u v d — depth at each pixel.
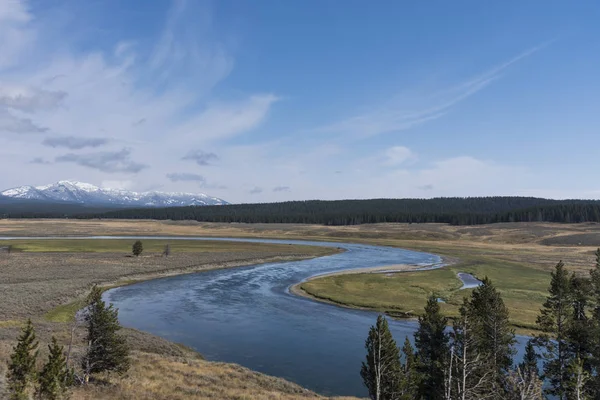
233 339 48.88
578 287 36.62
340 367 40.94
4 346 33.09
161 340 45.75
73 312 57.03
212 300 68.81
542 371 38.34
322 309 64.25
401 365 28.64
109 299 67.50
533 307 63.44
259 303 67.50
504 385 25.34
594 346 31.95
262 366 40.78
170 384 30.47
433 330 32.94
